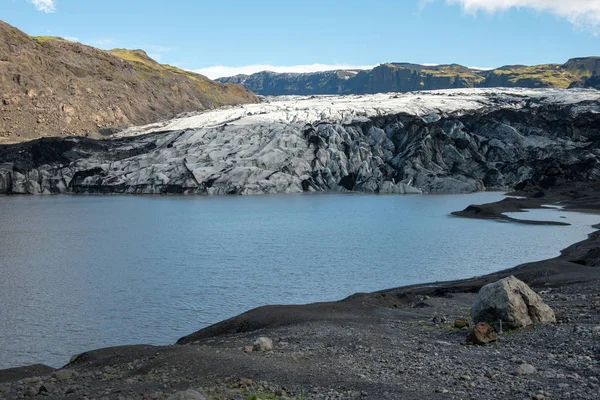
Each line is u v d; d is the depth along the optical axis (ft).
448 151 645.10
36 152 652.07
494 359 64.39
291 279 175.11
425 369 61.72
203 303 145.38
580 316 82.07
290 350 74.84
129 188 615.57
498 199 514.68
